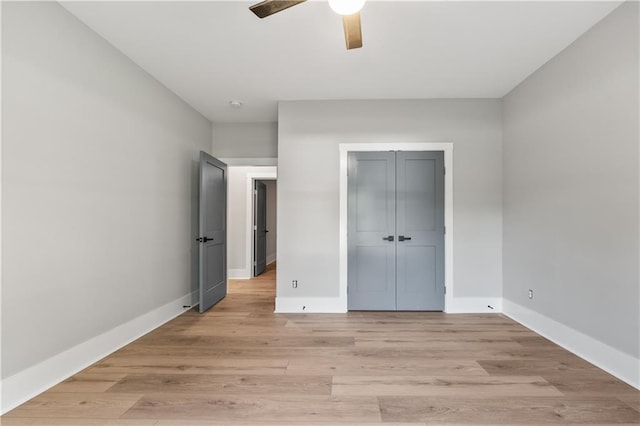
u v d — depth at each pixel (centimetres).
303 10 222
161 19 230
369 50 274
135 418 173
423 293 381
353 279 383
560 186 276
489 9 221
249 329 319
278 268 381
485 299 374
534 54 280
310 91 359
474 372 226
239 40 259
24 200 190
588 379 216
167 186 347
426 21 234
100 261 250
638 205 205
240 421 171
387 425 168
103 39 254
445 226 378
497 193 375
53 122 209
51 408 182
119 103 272
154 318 322
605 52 229
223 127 462
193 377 219
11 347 183
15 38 185
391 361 244
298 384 209
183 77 323
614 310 222
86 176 236
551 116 288
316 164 382
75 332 226
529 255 321
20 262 188
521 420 172
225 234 456
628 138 212
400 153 381
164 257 340
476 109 377
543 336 297
